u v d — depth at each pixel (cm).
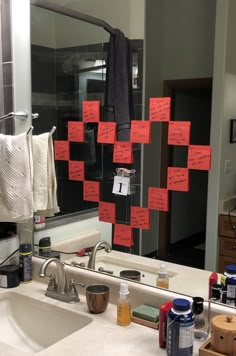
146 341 130
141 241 165
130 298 152
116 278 159
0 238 184
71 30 186
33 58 190
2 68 187
